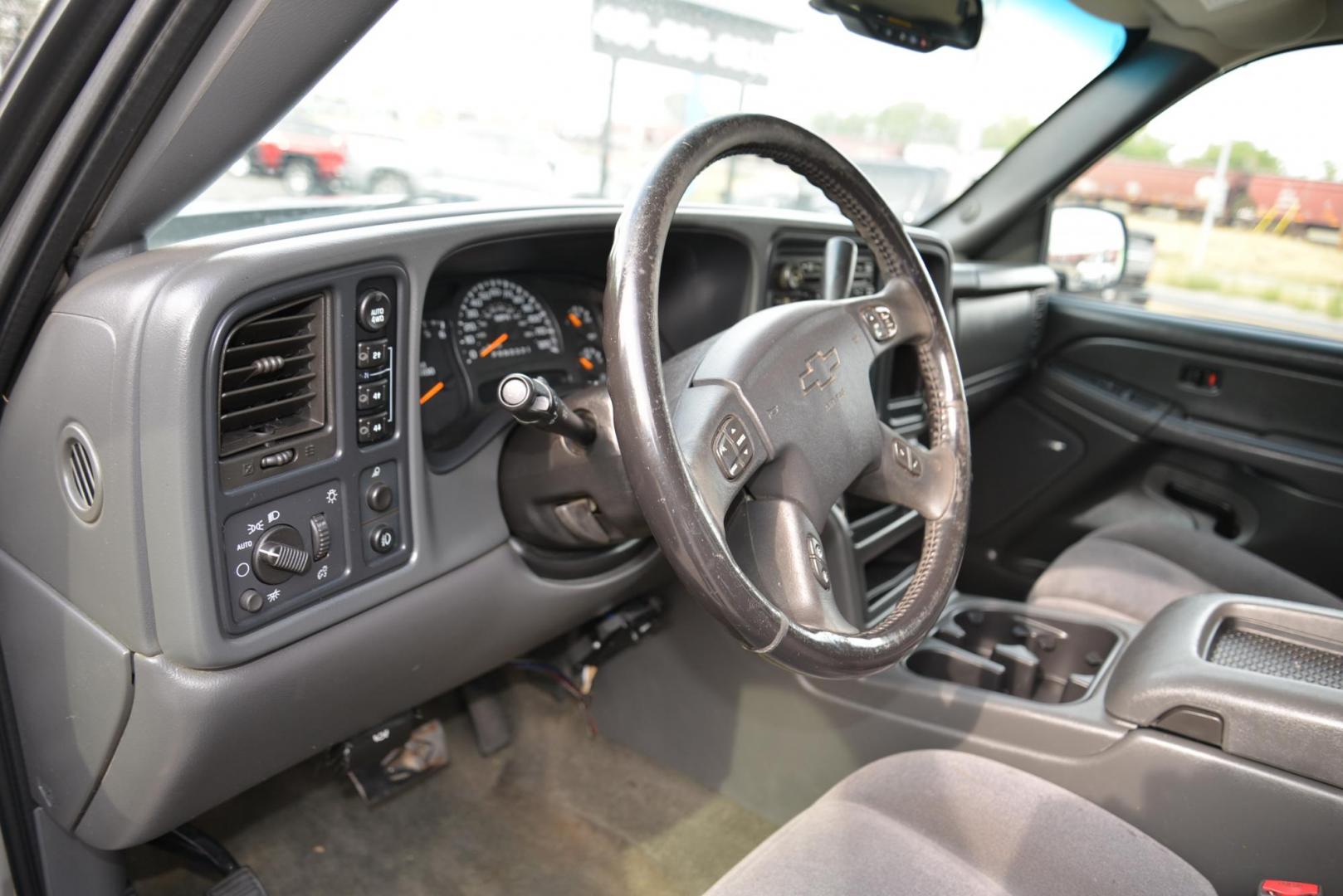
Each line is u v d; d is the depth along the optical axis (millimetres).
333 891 1466
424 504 1033
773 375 856
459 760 1761
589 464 1022
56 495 906
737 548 860
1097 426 2311
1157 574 1572
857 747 1430
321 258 870
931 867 907
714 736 1656
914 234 1723
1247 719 1018
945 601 968
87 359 837
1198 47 1966
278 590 901
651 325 735
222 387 831
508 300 1268
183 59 753
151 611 856
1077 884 888
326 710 1045
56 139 786
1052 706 1201
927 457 1050
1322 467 2031
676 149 810
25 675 1032
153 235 955
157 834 1037
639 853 1567
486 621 1176
